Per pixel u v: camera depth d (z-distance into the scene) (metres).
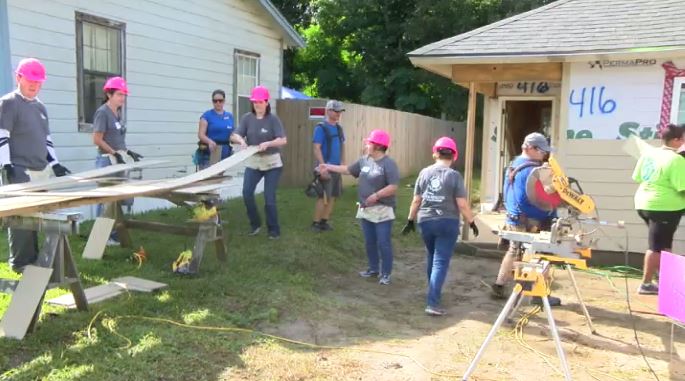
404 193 14.31
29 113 5.21
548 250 4.30
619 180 7.88
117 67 8.93
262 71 12.90
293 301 5.47
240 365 4.07
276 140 7.32
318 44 28.14
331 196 8.23
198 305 5.04
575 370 4.36
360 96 27.44
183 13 10.23
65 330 4.24
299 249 7.23
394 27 25.17
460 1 22.77
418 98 24.95
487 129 11.50
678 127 6.08
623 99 7.82
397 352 4.55
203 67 10.88
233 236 7.60
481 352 3.97
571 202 4.62
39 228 4.21
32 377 3.55
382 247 6.49
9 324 4.02
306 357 4.31
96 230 6.21
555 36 8.22
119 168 6.07
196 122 10.80
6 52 7.05
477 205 13.23
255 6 12.29
